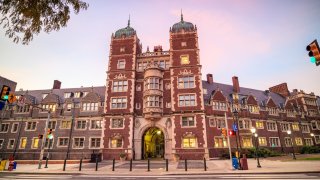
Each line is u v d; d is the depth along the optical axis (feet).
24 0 22.29
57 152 125.59
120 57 127.24
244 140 128.98
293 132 154.71
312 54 35.32
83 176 52.16
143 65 127.75
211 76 153.58
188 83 115.85
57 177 50.26
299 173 49.42
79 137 127.34
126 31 134.41
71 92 149.07
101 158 106.22
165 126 112.57
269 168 59.57
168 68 124.36
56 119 133.80
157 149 146.30
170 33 127.44
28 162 92.58
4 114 141.28
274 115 151.23
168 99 117.50
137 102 119.44
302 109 171.22
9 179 46.34
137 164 85.40
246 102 141.79
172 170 61.77
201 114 109.19
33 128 135.64
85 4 25.08
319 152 146.10
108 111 117.29
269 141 139.33
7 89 40.98
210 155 112.37
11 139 134.41
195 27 126.62
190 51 121.90
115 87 121.60
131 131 111.55
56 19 24.16
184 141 107.45
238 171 54.95
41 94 156.15
